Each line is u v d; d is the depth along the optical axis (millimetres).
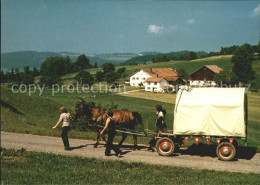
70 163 12672
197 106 13383
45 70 195750
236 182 10266
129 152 14875
